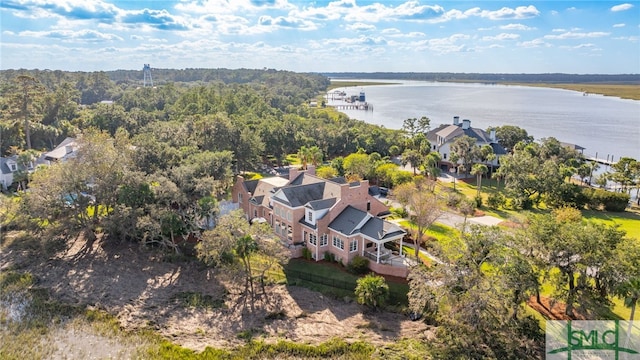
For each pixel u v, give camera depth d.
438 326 40.38
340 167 88.50
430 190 77.69
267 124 111.62
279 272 50.44
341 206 53.69
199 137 90.81
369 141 119.25
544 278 39.69
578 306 40.88
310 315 42.47
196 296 45.56
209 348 36.38
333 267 51.12
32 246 56.78
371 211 57.94
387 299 44.06
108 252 55.59
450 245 40.41
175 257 53.81
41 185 55.78
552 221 40.03
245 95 175.50
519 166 79.94
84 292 45.88
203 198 55.50
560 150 101.81
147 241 56.00
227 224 47.69
